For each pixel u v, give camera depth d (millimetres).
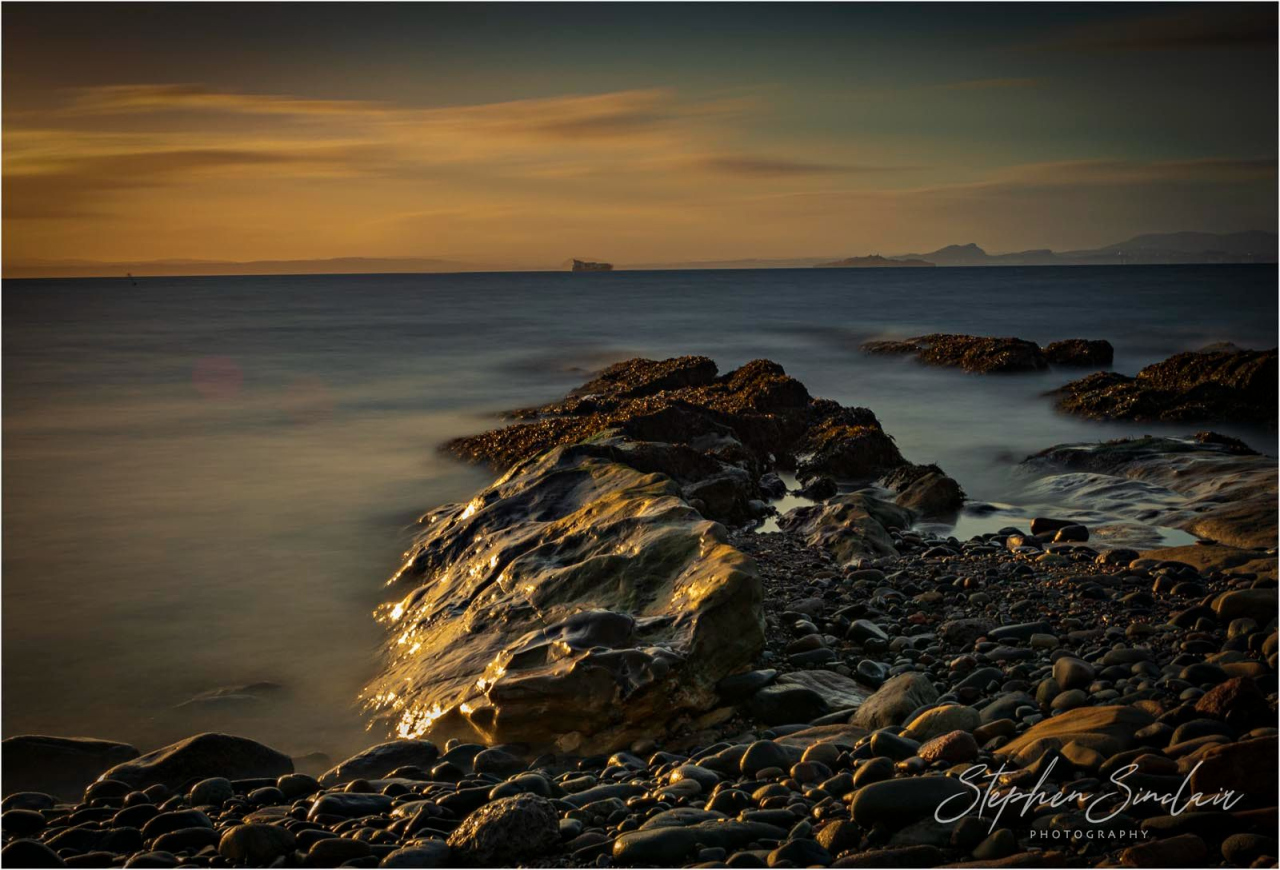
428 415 23016
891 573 10148
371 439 19812
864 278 175000
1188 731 5023
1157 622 8070
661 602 7613
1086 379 24844
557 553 9109
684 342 43562
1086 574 9688
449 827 4898
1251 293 85500
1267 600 7727
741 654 7129
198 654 8953
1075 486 14945
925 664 7555
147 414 23234
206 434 20500
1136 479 14930
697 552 8055
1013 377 29906
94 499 14781
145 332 49094
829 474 16359
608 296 95250
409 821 4895
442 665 7922
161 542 12477
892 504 13117
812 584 9758
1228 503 12852
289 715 7762
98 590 10688
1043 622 8047
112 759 6602
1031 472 16609
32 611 10039
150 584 10883
